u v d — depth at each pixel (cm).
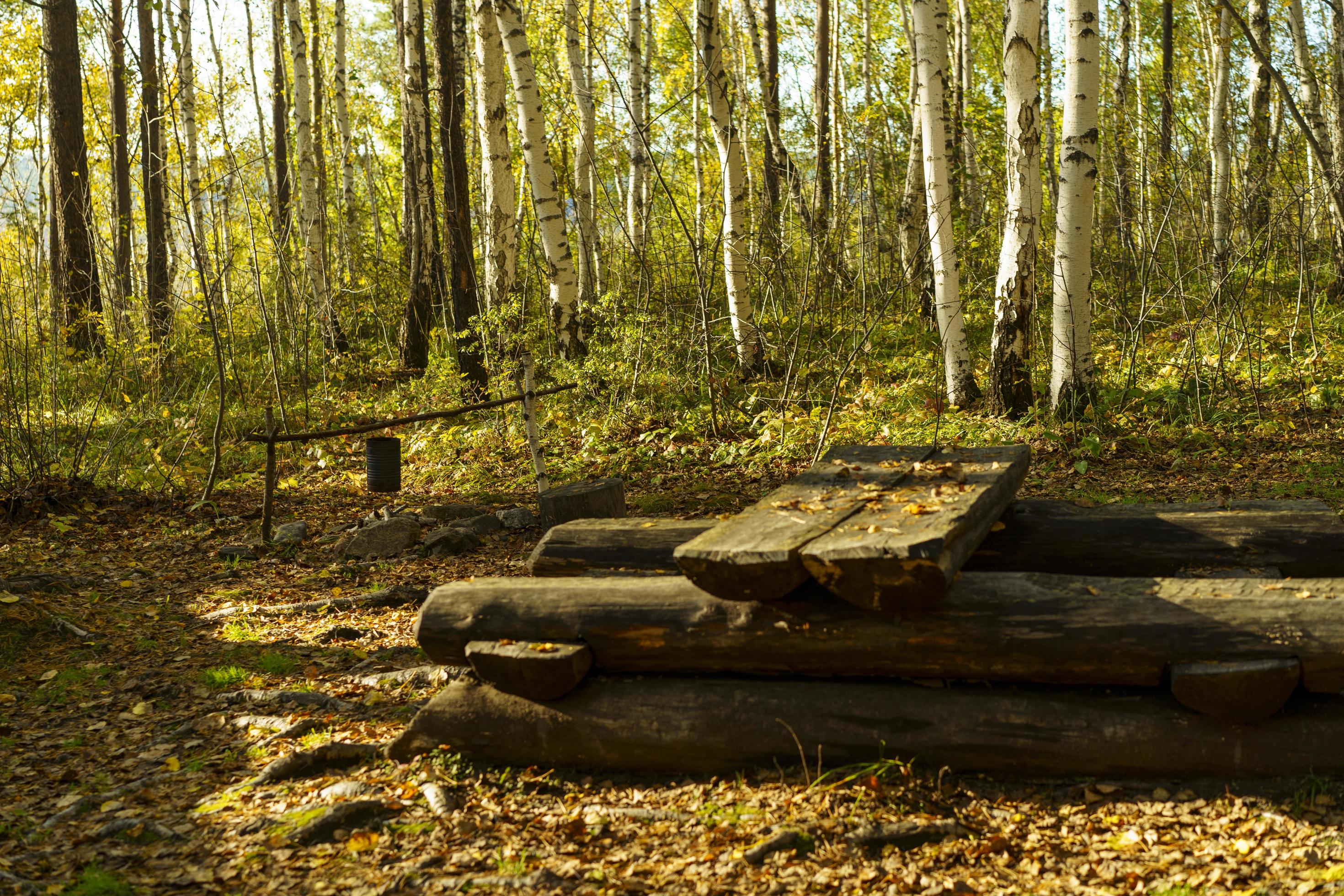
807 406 1175
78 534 880
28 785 398
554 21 1938
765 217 1554
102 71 1809
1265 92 1798
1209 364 1169
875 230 1827
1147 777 333
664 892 298
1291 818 310
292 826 346
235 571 743
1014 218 1055
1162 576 425
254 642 571
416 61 1677
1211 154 1928
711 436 1114
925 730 345
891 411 1130
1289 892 274
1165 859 297
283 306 1702
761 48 2303
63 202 1609
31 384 1189
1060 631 332
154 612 639
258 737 432
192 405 1367
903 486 416
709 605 359
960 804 334
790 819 328
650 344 1241
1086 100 1000
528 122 1303
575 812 349
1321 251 1650
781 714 354
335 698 466
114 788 392
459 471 1091
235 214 1873
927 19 1101
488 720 379
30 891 309
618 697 368
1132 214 1505
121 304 1488
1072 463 937
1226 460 907
